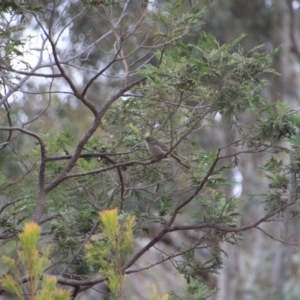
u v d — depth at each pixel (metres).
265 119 9.38
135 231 9.95
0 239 10.02
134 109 10.41
